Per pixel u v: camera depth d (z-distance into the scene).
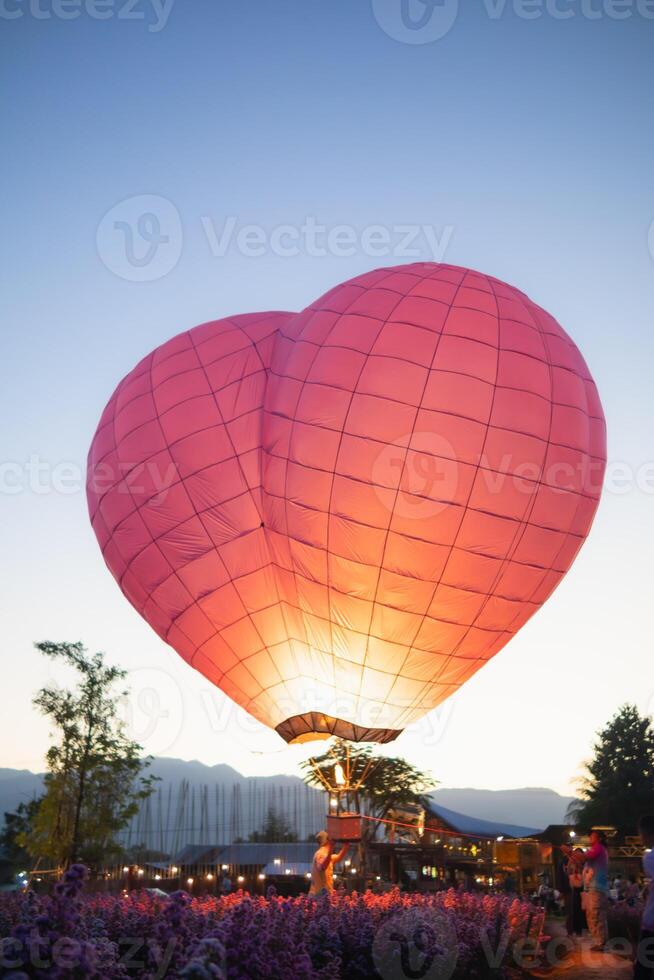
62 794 36.94
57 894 6.10
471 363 14.55
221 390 16.11
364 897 11.70
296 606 15.47
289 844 30.94
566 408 15.05
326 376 14.83
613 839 29.67
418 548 14.30
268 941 7.19
